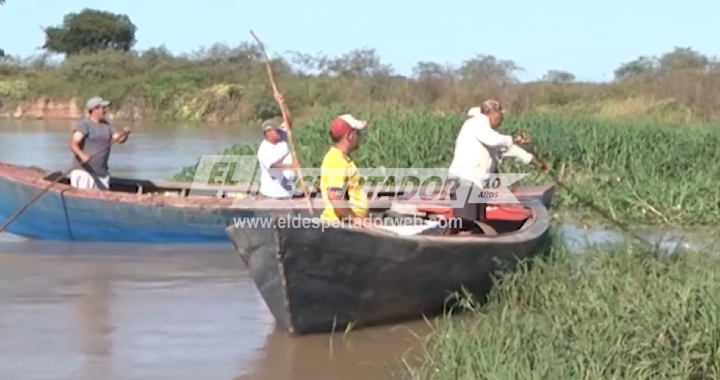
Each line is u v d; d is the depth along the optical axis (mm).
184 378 18406
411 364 19469
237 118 106812
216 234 31125
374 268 21453
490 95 85125
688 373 16312
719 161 42531
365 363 19531
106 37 163000
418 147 45531
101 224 31375
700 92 79250
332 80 105812
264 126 31516
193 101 109375
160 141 77250
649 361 16422
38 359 19328
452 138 46906
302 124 59562
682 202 36125
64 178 33188
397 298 22281
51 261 28641
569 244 28891
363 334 21797
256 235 20719
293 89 103500
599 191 38562
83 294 24594
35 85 120062
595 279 21609
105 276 26703
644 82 91062
